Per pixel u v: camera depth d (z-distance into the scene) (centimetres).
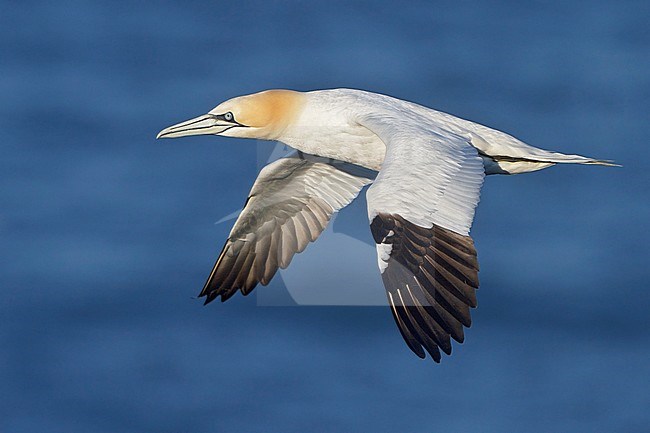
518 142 1483
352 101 1515
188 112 3859
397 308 1194
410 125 1391
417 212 1223
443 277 1196
